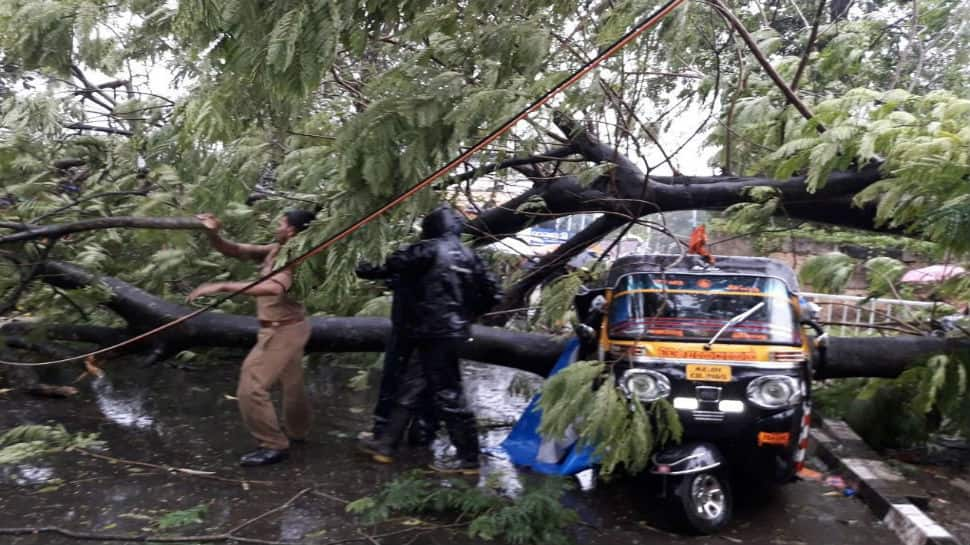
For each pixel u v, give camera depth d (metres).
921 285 7.39
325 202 5.21
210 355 8.84
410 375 6.04
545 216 7.32
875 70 8.10
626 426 4.75
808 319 5.69
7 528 4.47
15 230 6.45
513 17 4.91
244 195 6.25
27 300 7.31
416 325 5.71
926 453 7.17
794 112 6.87
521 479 5.56
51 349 7.66
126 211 7.34
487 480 5.50
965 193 5.42
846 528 5.17
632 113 6.22
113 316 8.02
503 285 8.02
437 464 5.82
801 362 5.16
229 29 4.10
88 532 4.48
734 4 6.78
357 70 6.43
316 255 5.21
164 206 6.48
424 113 4.47
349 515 4.88
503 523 4.54
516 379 7.49
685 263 5.95
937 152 5.44
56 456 5.70
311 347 6.89
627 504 5.39
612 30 4.50
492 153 5.54
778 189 6.73
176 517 4.64
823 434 7.06
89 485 5.19
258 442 6.04
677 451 4.89
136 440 6.14
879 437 7.00
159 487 5.21
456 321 5.63
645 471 5.12
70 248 7.25
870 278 7.43
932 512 5.59
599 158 6.77
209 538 4.43
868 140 5.63
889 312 8.40
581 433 4.86
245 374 5.66
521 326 8.16
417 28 4.75
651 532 4.95
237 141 6.11
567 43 5.05
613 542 4.76
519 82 4.78
